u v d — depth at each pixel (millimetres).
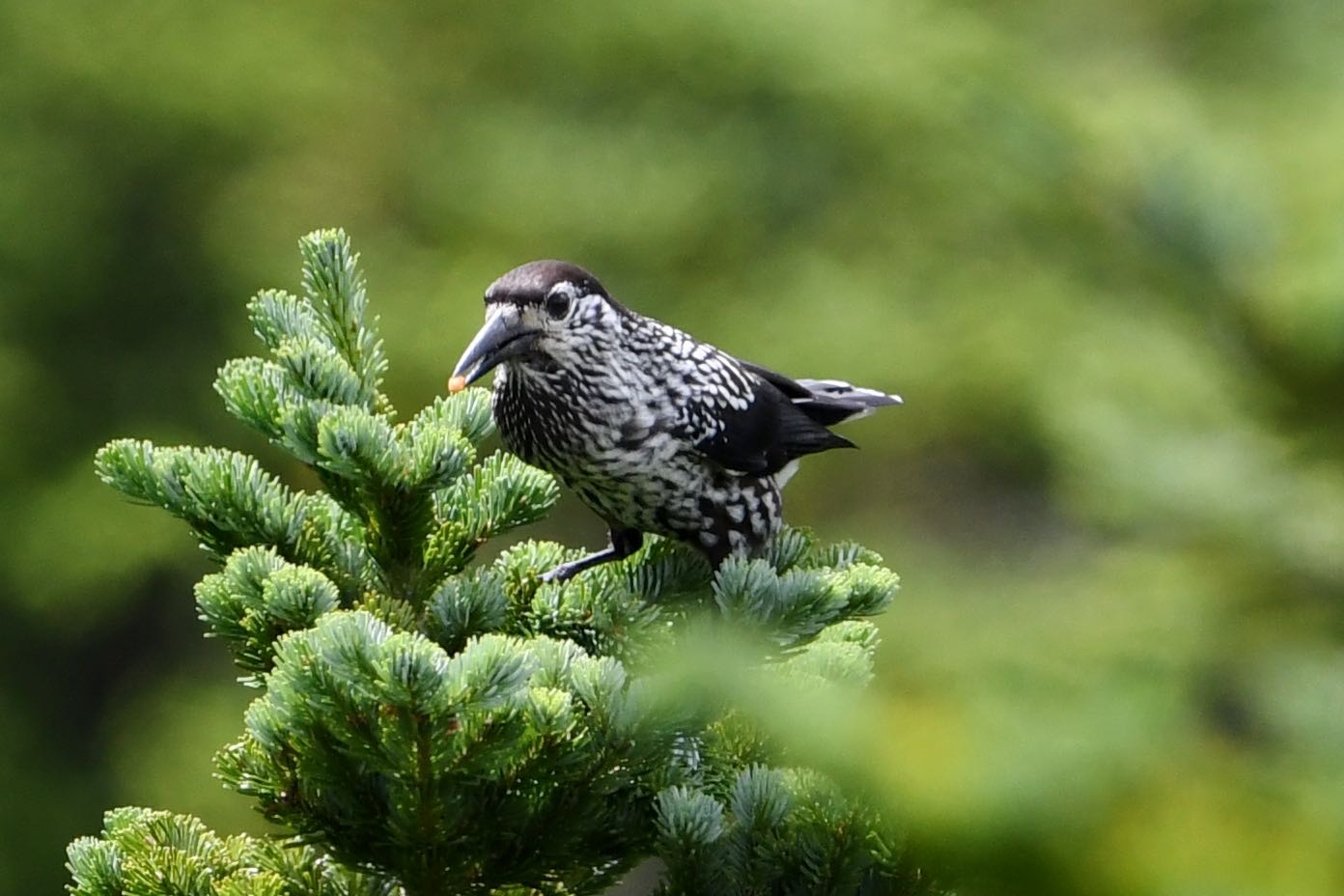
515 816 5559
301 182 35656
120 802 33875
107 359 35875
